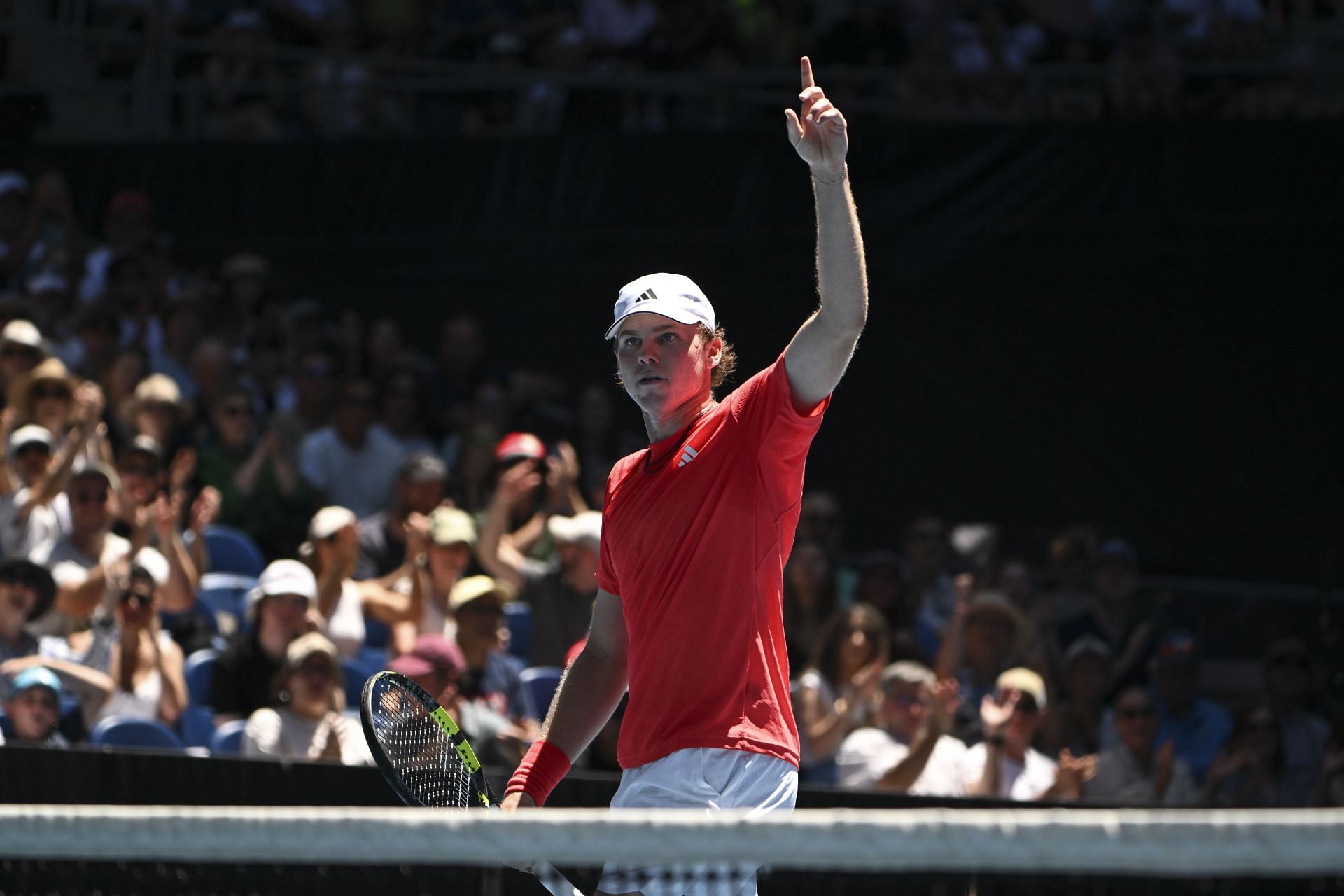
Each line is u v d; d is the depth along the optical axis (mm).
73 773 20203
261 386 38344
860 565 37344
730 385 42406
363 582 29641
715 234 42906
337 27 50125
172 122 47531
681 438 11930
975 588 35344
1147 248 41844
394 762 11570
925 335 42781
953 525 42281
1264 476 41375
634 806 11422
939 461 42625
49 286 39188
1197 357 41719
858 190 42844
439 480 31234
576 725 12797
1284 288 41375
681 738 11336
